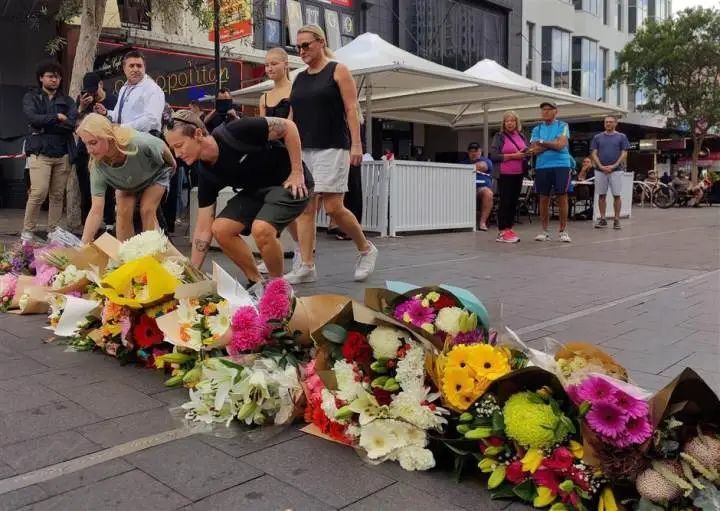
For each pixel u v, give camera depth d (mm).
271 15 16453
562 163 8969
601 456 2064
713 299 5059
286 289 3016
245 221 4195
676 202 22578
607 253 7832
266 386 2686
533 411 2158
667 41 27656
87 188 8773
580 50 30609
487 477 2336
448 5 21750
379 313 2549
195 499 2168
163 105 6344
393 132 21422
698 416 2094
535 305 4836
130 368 3506
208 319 3115
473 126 18188
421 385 2426
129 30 13508
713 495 1953
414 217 10094
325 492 2225
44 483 2262
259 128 3945
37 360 3637
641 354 3617
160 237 3645
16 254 5258
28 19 13008
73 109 7699
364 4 18922
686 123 28984
